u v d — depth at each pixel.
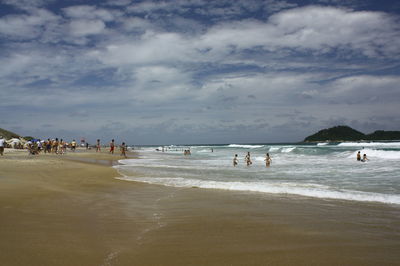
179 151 69.31
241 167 22.12
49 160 21.27
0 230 5.48
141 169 20.19
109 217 6.96
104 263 4.23
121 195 9.95
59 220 6.42
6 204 7.51
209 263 4.40
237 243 5.34
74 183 12.09
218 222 6.73
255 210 7.93
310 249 5.08
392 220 6.93
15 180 11.35
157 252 4.80
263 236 5.76
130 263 4.30
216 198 9.58
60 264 4.10
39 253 4.46
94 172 16.05
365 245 5.29
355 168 20.22
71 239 5.21
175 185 12.34
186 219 6.95
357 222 6.77
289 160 29.72
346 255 4.81
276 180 14.49
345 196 9.75
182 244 5.23
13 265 3.98
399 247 5.20
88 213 7.22
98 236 5.49
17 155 28.56
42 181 11.75
